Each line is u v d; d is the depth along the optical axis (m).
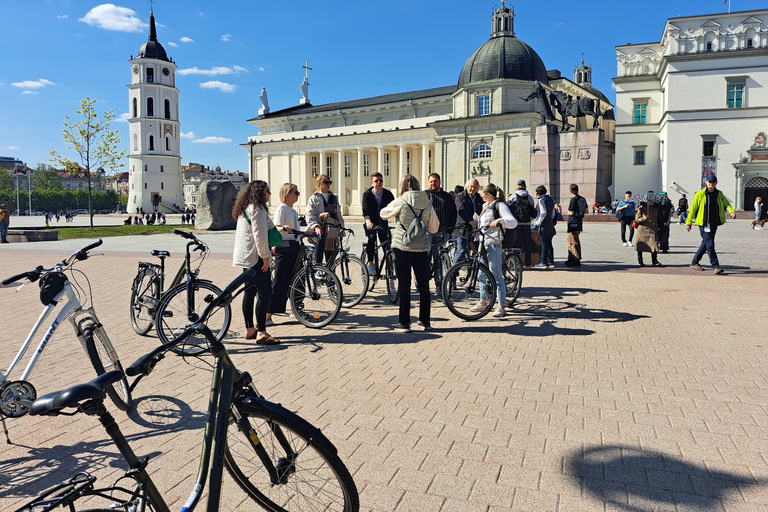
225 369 2.24
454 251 9.79
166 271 12.43
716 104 48.03
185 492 2.99
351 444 3.51
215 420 2.16
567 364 5.17
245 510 2.83
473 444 3.50
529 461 3.27
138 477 1.90
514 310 7.73
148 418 4.03
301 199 73.62
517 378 4.78
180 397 4.45
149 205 98.25
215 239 24.91
